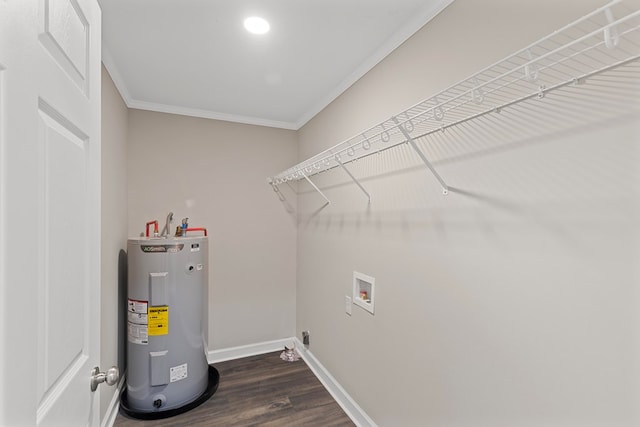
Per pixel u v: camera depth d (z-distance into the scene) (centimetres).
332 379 221
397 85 157
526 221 95
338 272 215
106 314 175
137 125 241
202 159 263
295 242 298
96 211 89
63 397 66
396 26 149
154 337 193
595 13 62
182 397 201
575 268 83
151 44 165
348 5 134
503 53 103
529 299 94
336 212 219
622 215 74
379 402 169
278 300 293
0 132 44
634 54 73
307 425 186
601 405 78
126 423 186
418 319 141
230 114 270
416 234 142
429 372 134
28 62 52
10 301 47
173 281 197
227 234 273
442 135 127
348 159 201
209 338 266
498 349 104
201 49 170
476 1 113
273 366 259
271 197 289
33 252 53
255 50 170
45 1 58
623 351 74
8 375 46
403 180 151
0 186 45
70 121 71
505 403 102
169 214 242
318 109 249
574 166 83
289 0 132
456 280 120
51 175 62
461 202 118
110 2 132
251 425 186
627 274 73
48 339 60
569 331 85
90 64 84
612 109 76
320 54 175
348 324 201
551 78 89
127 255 205
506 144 101
